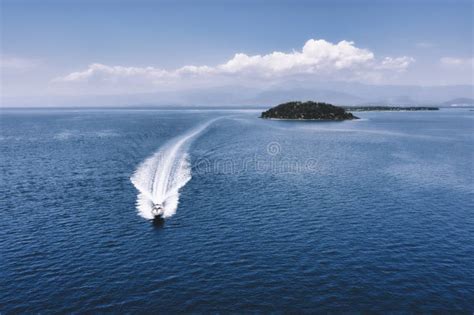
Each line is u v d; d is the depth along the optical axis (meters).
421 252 40.19
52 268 36.34
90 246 41.06
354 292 32.59
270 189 63.81
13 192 62.00
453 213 52.16
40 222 48.03
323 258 38.59
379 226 47.22
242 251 39.97
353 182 68.88
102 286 33.19
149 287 33.06
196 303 30.83
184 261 37.69
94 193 61.19
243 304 30.75
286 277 34.84
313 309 30.27
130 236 43.69
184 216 50.25
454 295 32.34
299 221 48.69
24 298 31.58
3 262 37.53
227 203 55.88
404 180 70.56
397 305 30.92
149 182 68.38
